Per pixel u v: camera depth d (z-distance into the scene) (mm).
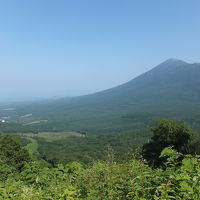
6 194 5617
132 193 4172
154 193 3793
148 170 5195
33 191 5578
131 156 6320
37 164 8094
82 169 6555
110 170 5562
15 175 9016
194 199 3490
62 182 6137
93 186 5312
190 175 3873
